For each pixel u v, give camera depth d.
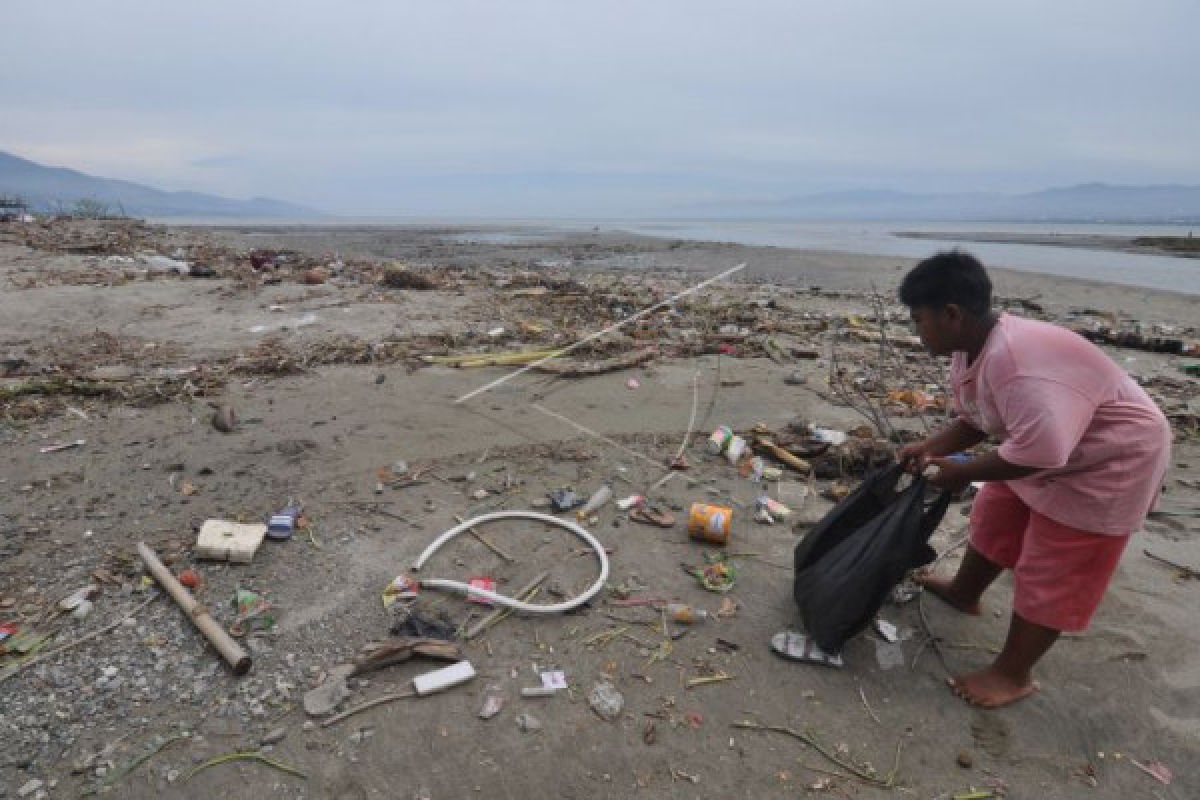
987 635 3.08
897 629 3.07
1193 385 7.23
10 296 8.84
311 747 2.33
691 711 2.57
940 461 2.66
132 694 2.51
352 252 23.98
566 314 9.40
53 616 2.87
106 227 19.83
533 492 4.12
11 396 5.22
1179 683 2.82
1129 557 3.75
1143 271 21.50
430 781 2.23
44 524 3.55
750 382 6.45
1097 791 2.36
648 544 3.62
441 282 11.62
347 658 2.71
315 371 6.20
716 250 27.83
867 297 13.18
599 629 2.96
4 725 2.35
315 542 3.46
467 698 2.56
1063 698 2.72
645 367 6.82
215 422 4.83
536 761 2.32
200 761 2.26
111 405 5.23
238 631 2.82
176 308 8.75
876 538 2.72
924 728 2.57
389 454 4.52
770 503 4.04
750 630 3.00
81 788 2.15
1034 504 2.48
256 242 26.33
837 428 5.34
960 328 2.38
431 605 3.04
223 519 3.65
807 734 2.51
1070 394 2.20
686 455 4.75
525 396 5.79
